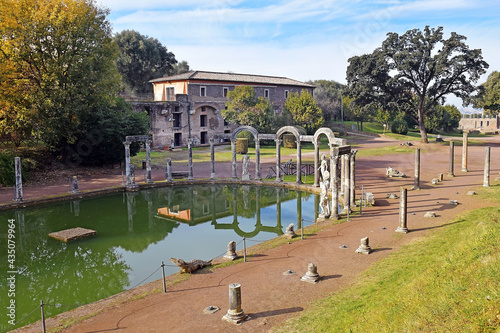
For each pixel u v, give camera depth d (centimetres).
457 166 4075
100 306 1268
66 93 3422
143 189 3444
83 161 4181
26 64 3606
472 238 1359
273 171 3925
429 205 2397
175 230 2338
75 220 2527
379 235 1859
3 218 2544
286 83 7794
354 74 6131
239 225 2431
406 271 1330
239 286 1114
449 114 10206
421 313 915
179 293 1336
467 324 815
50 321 1182
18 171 2773
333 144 2577
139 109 5562
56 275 1691
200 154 5306
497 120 11388
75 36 3556
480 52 5447
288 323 1067
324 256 1620
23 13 3453
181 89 6347
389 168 3603
